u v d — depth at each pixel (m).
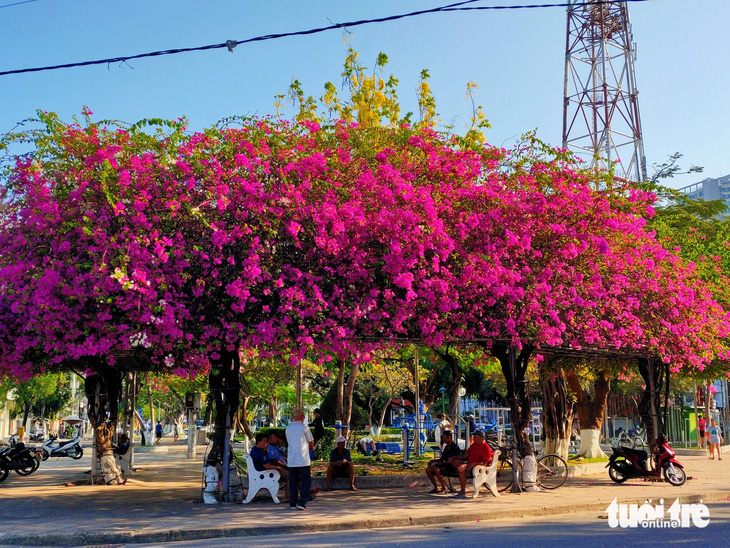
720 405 41.50
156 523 11.09
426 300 12.83
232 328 12.17
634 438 31.53
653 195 15.70
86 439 69.81
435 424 28.97
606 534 10.12
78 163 12.84
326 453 22.48
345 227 12.52
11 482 18.78
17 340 12.52
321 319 12.38
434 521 11.66
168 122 12.89
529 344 14.94
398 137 14.14
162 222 12.30
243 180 12.45
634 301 15.06
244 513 12.15
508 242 13.26
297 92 19.95
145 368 17.84
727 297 19.92
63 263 11.96
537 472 16.47
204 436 41.41
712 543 9.30
